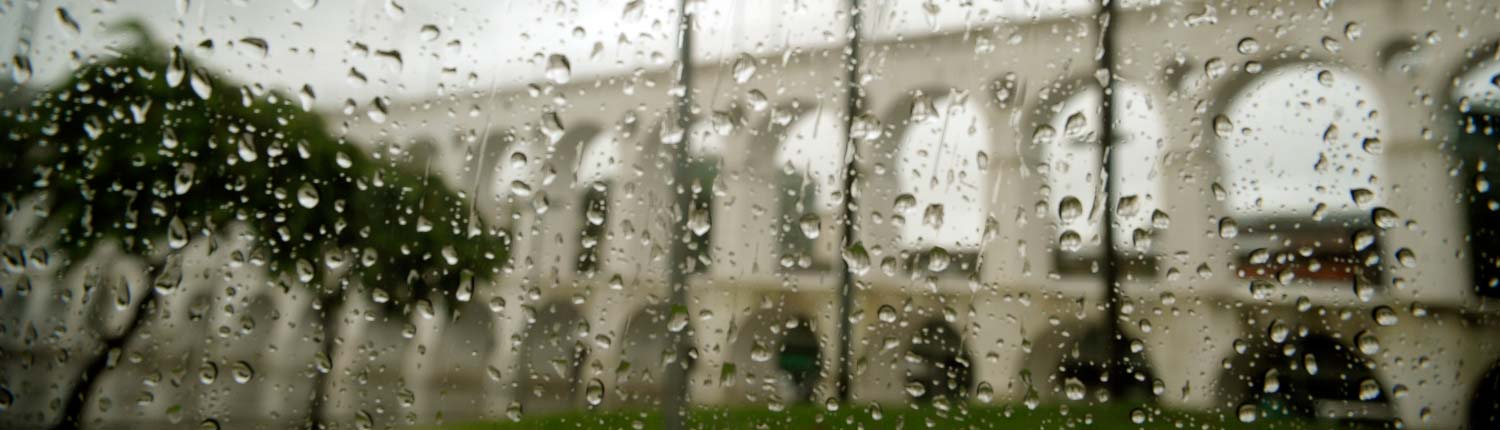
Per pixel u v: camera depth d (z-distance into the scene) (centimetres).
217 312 7300
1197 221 7944
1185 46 8031
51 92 7369
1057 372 7656
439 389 7456
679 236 7781
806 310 7812
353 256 7475
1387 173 7938
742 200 7956
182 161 7381
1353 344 7512
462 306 7562
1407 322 7694
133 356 7181
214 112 7444
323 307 7400
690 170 7831
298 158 7475
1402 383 7419
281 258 7394
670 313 7681
